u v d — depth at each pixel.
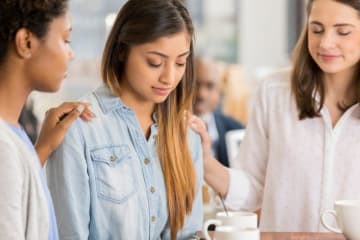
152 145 1.98
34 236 1.40
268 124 2.39
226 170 2.38
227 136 4.12
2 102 1.46
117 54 1.92
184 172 2.00
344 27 2.12
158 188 1.96
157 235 1.97
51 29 1.46
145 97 1.88
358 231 1.69
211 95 4.14
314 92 2.30
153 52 1.83
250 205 2.44
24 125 4.38
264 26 6.87
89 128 1.87
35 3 1.42
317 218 2.29
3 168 1.34
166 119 1.99
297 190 2.32
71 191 1.81
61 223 1.80
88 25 6.41
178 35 1.84
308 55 2.30
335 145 2.28
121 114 1.94
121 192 1.87
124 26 1.87
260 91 2.43
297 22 6.77
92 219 1.84
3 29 1.43
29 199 1.40
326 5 2.13
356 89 2.28
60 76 1.48
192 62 2.00
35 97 4.44
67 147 1.82
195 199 2.06
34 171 1.41
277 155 2.35
